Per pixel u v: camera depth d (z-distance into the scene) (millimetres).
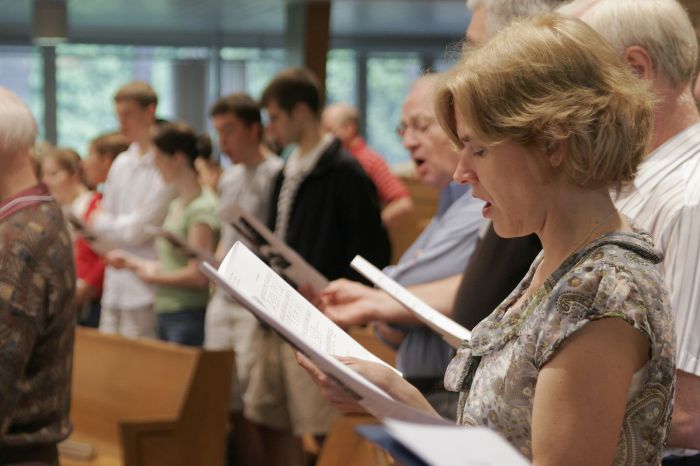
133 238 6281
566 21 1680
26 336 2689
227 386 4953
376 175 7875
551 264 1707
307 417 5316
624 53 2252
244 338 5762
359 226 5160
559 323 1583
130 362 5184
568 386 1548
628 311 1552
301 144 5352
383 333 3572
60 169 6902
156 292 5996
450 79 1704
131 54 17891
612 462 1610
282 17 15391
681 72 2270
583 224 1675
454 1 13578
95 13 15141
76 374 5434
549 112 1597
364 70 19188
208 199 6000
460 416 1837
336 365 1499
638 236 1655
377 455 3395
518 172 1663
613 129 1619
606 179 1645
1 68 17344
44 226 2768
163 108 18203
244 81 18406
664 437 1643
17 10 14938
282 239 5258
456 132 1770
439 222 3582
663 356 1590
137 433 4738
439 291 3336
